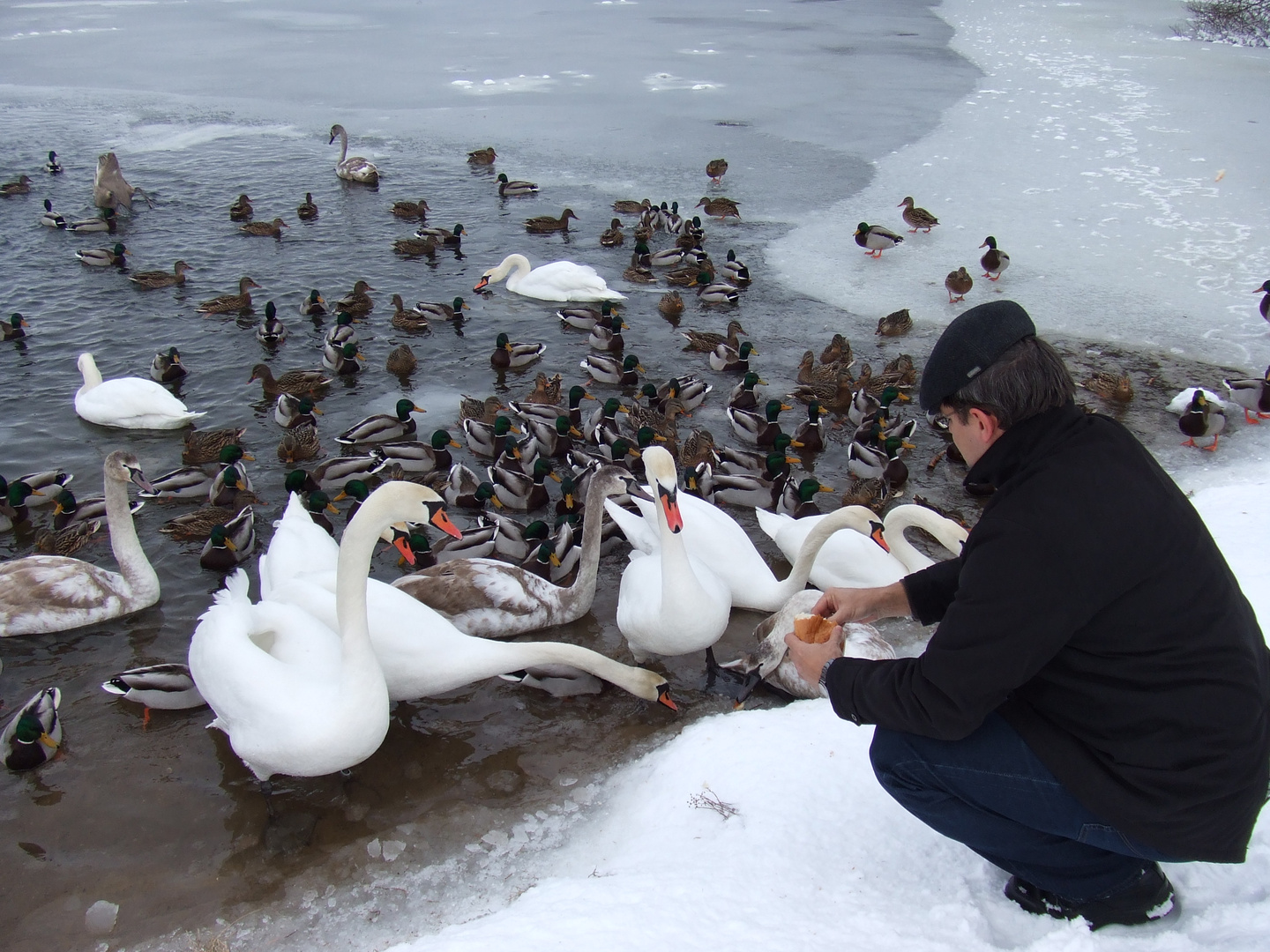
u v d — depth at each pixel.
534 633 11.07
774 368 18.41
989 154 31.88
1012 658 3.86
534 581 10.98
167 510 13.50
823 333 19.78
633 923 4.69
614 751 8.74
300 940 6.66
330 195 28.44
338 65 46.25
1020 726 4.23
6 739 8.62
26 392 16.69
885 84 41.97
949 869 5.11
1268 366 17.56
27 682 10.02
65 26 56.03
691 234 24.34
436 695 9.60
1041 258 23.14
